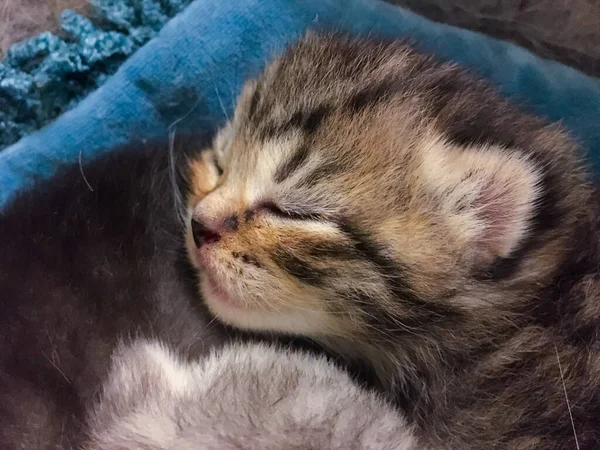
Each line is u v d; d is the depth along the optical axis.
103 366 0.08
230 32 0.12
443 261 0.08
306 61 0.09
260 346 0.08
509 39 0.13
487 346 0.08
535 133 0.09
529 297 0.08
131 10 0.13
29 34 0.13
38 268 0.08
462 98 0.09
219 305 0.09
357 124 0.08
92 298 0.08
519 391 0.08
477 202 0.08
